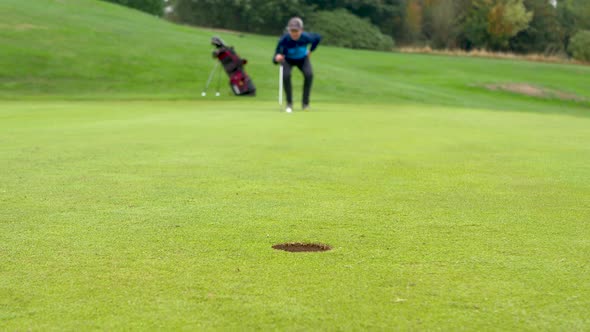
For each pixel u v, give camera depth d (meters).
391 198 5.10
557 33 65.44
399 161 7.09
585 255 3.55
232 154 7.41
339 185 5.62
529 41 65.44
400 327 2.53
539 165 6.93
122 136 9.15
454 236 3.95
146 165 6.59
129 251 3.58
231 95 23.84
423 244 3.76
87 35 30.02
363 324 2.55
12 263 3.36
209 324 2.55
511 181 5.92
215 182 5.70
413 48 60.53
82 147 7.93
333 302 2.79
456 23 64.75
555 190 5.50
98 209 4.63
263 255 3.50
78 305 2.76
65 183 5.61
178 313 2.66
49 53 26.45
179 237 3.88
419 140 9.22
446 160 7.22
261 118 12.74
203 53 30.16
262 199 5.00
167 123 11.31
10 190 5.30
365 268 3.28
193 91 24.47
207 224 4.20
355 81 28.28
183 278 3.11
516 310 2.71
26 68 24.55
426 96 27.00
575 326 2.55
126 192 5.24
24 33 28.50
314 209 4.67
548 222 4.34
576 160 7.35
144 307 2.73
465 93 31.50
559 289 2.98
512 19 61.41
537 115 17.28
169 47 30.45
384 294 2.90
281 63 15.71
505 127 12.06
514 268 3.30
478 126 12.13
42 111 14.59
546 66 45.22
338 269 3.26
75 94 22.55
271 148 7.98
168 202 4.87
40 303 2.78
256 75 27.53
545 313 2.68
